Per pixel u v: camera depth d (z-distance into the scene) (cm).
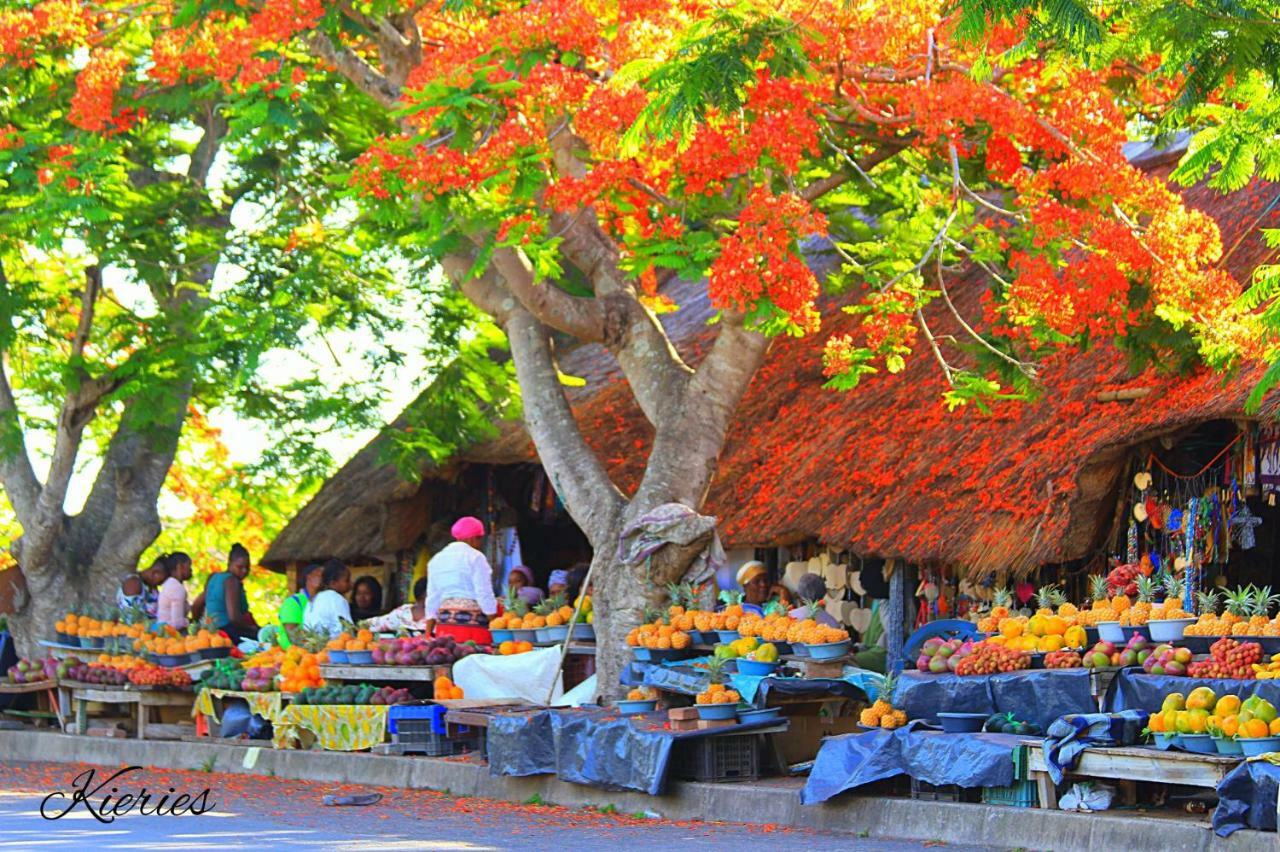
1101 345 1352
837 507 1397
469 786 1248
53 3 1482
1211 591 1198
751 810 1069
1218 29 833
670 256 1145
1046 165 1309
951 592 1333
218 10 1390
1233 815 843
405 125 1366
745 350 1329
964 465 1330
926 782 994
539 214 1257
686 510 1291
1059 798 942
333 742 1377
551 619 1398
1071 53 883
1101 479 1221
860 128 1256
